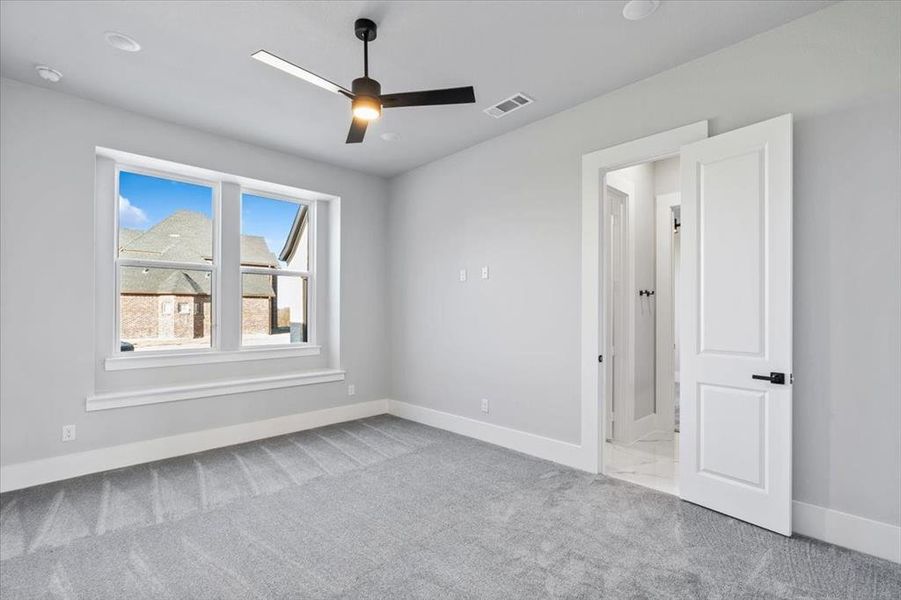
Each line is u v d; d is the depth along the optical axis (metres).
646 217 4.45
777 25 2.43
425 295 4.74
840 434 2.26
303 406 4.48
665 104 2.89
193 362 3.92
